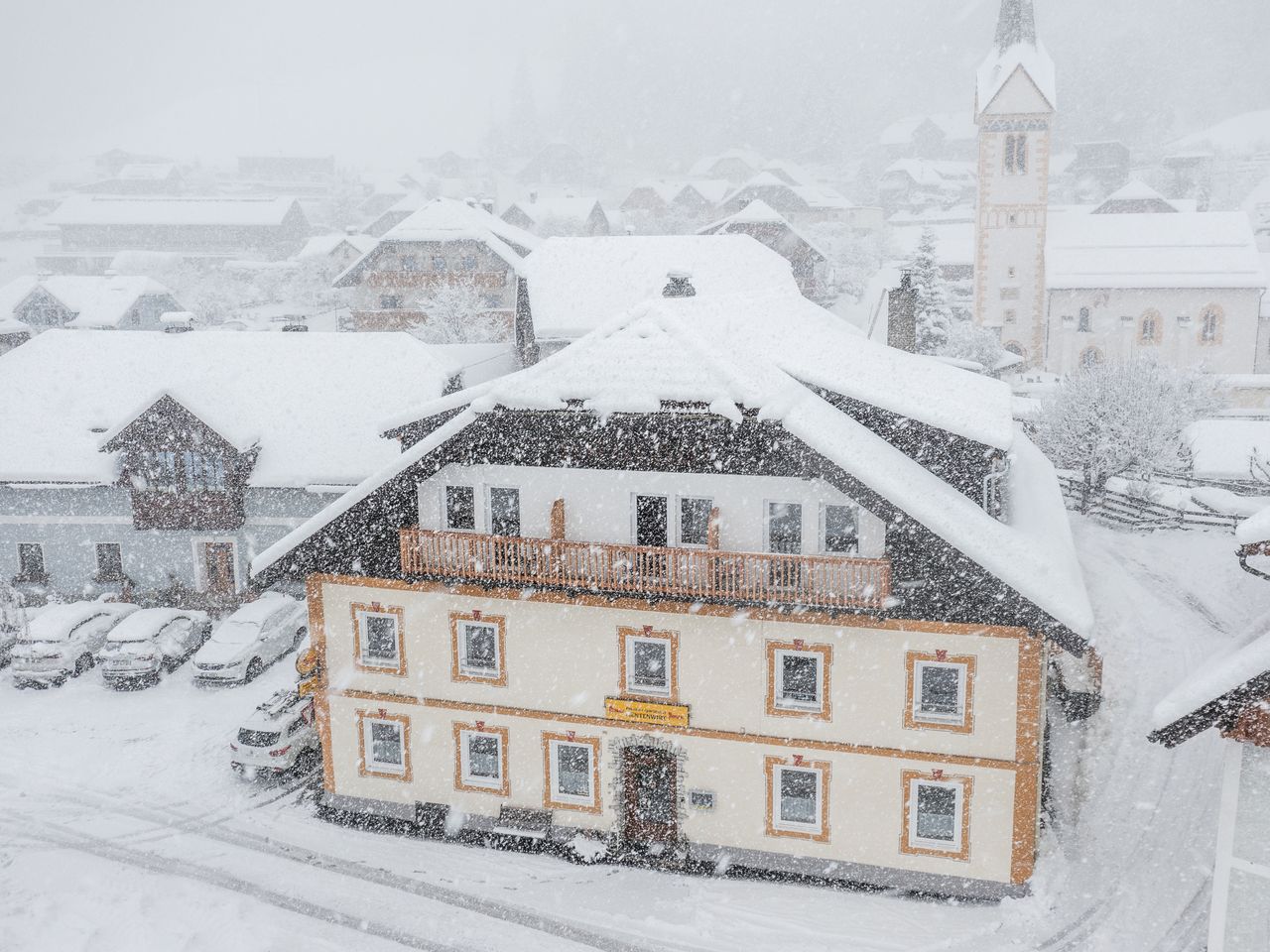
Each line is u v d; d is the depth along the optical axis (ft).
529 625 64.49
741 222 247.50
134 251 355.36
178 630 94.89
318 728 71.92
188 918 59.36
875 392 66.03
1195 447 136.67
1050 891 58.59
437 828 68.85
